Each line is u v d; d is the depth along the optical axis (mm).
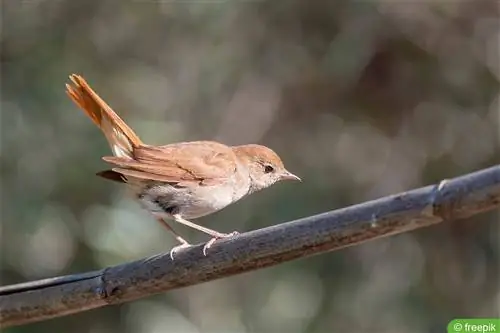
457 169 13000
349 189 12789
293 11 13242
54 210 12109
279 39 13344
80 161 12125
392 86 13156
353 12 13117
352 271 12438
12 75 12570
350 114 13203
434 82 13109
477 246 12766
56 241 12195
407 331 12438
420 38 13109
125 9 13328
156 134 12734
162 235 12297
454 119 13086
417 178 13023
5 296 6062
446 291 12688
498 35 13086
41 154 12180
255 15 13352
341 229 4977
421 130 13133
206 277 5570
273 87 13328
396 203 4738
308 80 13258
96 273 5891
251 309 12602
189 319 12688
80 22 13172
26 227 12016
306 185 12609
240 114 13281
